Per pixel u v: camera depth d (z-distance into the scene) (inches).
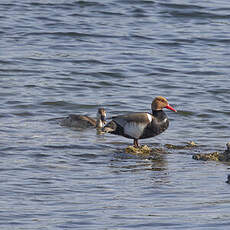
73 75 1020.5
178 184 522.9
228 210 438.0
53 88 947.3
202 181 533.6
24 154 620.7
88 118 799.1
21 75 1005.2
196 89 970.1
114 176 550.6
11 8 1433.3
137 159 623.8
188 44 1239.5
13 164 579.5
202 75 1050.7
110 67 1071.6
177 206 452.4
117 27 1328.7
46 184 515.5
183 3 1525.6
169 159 625.9
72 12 1427.2
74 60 1100.5
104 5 1491.1
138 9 1471.5
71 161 605.0
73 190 499.8
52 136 714.8
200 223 406.9
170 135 738.8
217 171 574.2
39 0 1519.4
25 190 494.9
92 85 977.5
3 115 802.8
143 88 970.7
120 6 1489.9
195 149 674.2
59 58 1107.3
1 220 417.1
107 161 612.4
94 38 1248.2
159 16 1433.3
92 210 442.9
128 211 440.1
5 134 704.4
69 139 705.0
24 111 831.1
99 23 1350.9
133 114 673.6
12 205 453.1
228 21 1424.7
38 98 894.4
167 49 1203.9
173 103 892.0
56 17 1376.7
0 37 1214.3
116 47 1197.1
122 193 492.4
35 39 1217.4
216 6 1525.6
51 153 632.4
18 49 1143.6
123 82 1001.5
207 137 730.2
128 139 724.7
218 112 851.4
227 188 506.6
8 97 887.7
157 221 413.7
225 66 1106.1
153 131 676.1
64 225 407.2
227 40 1275.8
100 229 397.4
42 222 413.7
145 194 489.4
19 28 1278.3
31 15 1381.6
